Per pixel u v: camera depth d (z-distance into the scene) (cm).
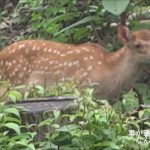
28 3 1555
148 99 1220
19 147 920
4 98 1026
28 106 994
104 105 1008
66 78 1221
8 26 1622
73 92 1048
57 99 1011
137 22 1315
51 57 1242
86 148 934
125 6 1145
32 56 1254
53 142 940
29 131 959
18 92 1019
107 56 1244
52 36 1441
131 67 1233
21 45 1269
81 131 932
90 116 942
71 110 978
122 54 1233
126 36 1233
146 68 1258
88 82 1217
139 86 1237
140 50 1221
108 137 944
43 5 1466
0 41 1577
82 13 1374
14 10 1669
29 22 1577
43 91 1044
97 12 1337
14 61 1259
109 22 1342
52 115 974
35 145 945
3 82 1052
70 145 936
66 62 1234
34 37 1477
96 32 1355
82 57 1233
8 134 955
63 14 1395
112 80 1227
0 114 929
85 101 967
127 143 959
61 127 945
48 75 1236
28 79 1246
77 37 1373
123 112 1101
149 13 1374
